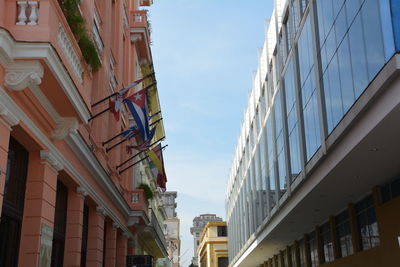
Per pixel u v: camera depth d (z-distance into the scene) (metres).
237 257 54.34
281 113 28.33
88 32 15.43
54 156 12.41
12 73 9.34
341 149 17.50
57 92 10.75
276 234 33.28
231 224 62.44
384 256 18.84
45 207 11.84
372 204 21.48
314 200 23.44
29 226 11.42
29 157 11.83
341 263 24.44
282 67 28.42
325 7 19.53
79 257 15.38
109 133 21.86
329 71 18.91
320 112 19.77
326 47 19.39
